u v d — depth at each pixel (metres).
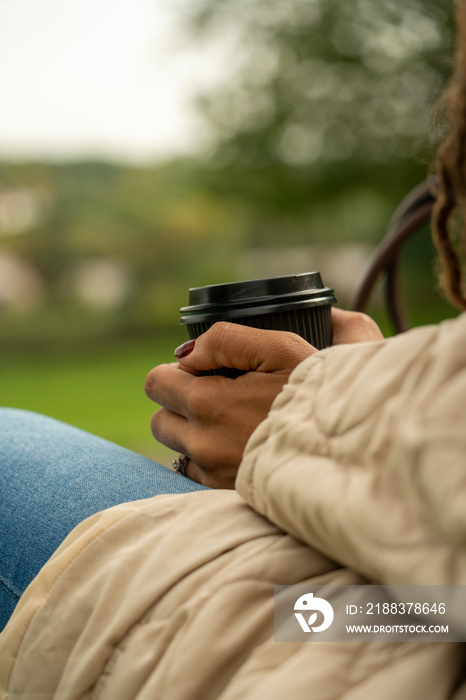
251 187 8.50
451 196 0.34
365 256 10.48
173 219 10.53
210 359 0.53
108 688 0.35
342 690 0.29
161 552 0.38
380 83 7.36
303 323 0.53
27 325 9.92
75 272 10.17
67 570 0.41
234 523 0.40
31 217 10.06
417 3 6.71
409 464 0.27
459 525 0.24
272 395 0.51
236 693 0.30
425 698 0.28
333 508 0.30
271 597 0.35
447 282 0.38
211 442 0.53
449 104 0.31
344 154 7.96
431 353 0.29
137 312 10.41
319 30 7.43
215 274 10.68
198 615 0.34
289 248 10.69
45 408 5.39
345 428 0.31
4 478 0.60
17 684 0.39
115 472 0.58
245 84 7.95
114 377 7.60
